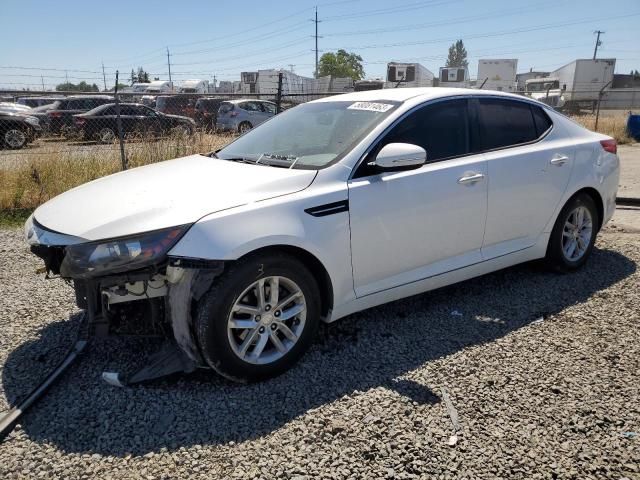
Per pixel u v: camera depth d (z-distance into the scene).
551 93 28.95
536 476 2.31
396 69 16.28
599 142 4.79
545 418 2.70
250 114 18.92
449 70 26.16
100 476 2.32
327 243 3.13
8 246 5.69
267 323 3.01
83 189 3.48
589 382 3.02
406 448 2.49
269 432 2.61
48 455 2.45
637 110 32.16
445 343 3.49
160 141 9.08
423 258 3.65
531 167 4.15
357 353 3.37
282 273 2.99
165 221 2.77
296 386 3.00
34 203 7.38
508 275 4.72
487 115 4.07
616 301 4.13
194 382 3.03
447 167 3.69
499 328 3.70
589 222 4.77
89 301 2.88
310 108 4.23
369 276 3.40
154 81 37.69
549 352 3.36
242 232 2.82
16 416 2.66
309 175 3.20
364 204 3.27
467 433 2.59
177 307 2.84
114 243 2.72
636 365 3.20
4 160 7.89
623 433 2.58
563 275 4.70
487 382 3.02
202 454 2.46
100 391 2.94
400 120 3.58
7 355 3.34
